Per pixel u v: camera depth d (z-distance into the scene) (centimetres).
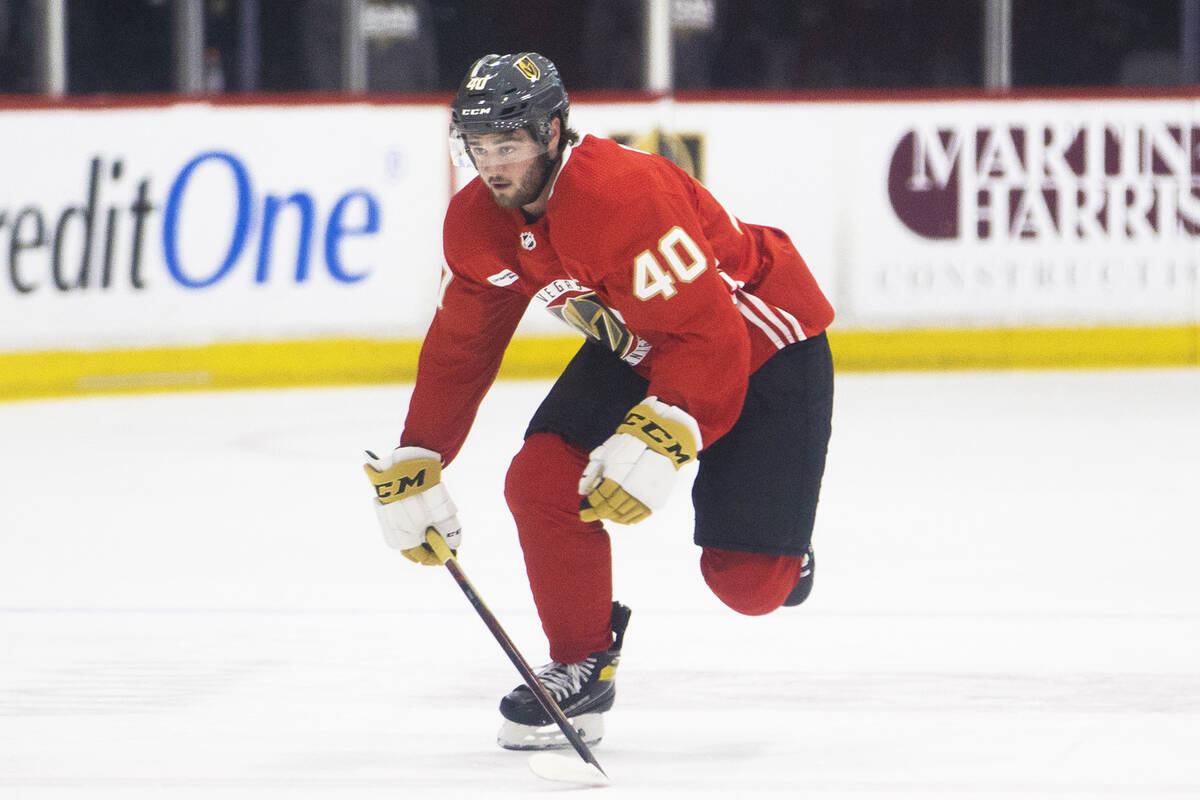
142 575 1866
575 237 1055
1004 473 2502
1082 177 3719
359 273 3519
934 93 3684
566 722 1129
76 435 2888
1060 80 4334
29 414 3108
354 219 3506
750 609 1221
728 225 1146
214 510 2253
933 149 3691
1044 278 3725
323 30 4062
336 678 1421
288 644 1545
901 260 3703
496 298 1174
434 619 1648
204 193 3378
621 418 1180
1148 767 1157
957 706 1325
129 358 3353
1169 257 3747
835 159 3675
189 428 2959
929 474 2497
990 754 1191
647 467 1048
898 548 1995
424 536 1209
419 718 1295
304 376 3500
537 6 4219
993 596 1745
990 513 2206
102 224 3291
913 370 3716
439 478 1218
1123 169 3722
